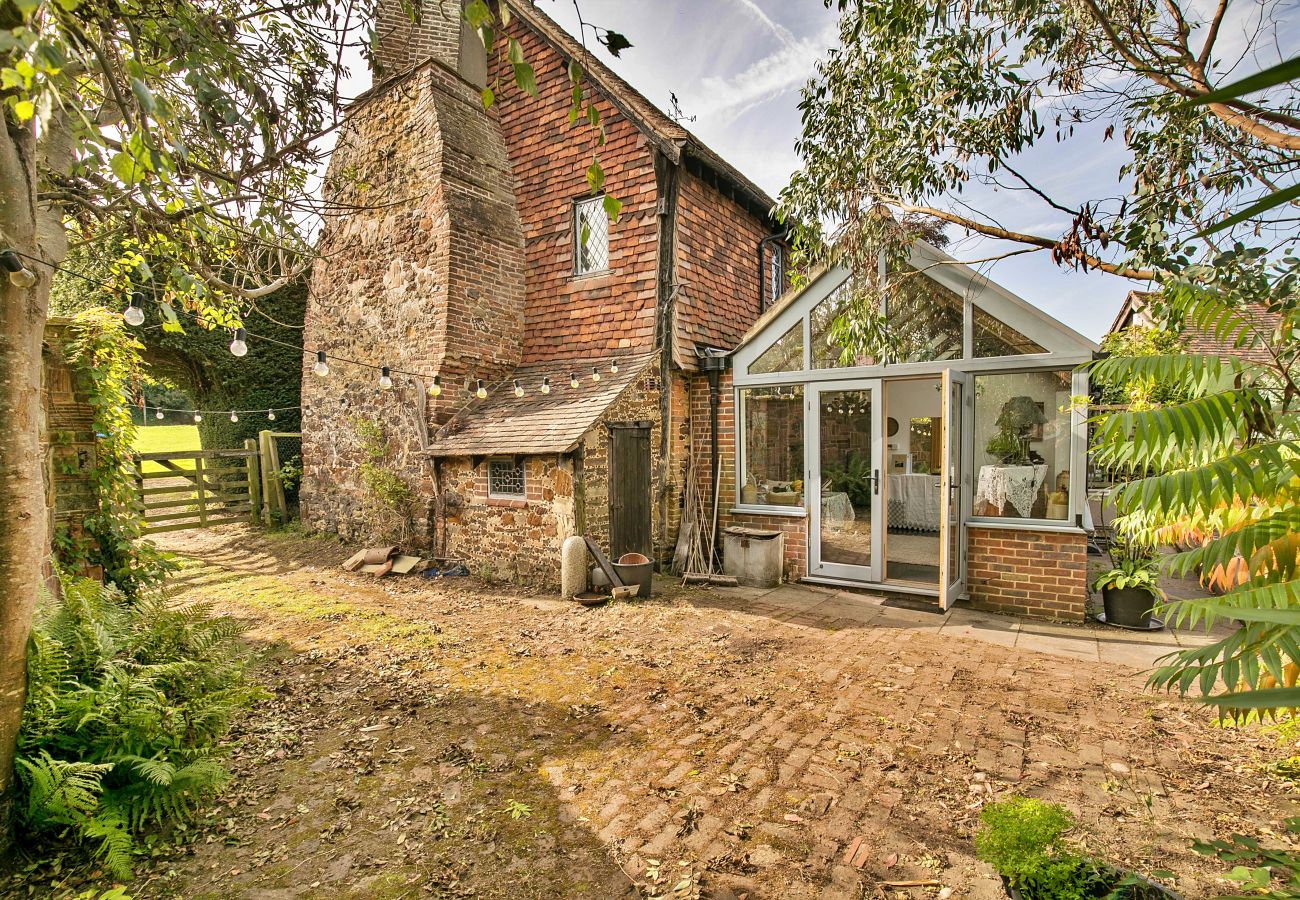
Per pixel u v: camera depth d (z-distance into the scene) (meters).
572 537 7.02
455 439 8.34
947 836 2.86
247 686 3.93
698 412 8.78
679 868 2.71
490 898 2.57
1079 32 3.94
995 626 6.01
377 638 5.81
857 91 4.86
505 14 2.02
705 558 8.39
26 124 2.49
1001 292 6.30
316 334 11.30
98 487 5.86
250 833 3.01
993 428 6.56
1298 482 2.13
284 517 12.41
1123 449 2.67
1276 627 1.71
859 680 4.65
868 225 5.18
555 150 9.45
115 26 2.94
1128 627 5.88
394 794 3.31
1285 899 1.55
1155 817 2.93
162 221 3.52
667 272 8.35
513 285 9.73
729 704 4.29
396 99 9.54
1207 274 3.35
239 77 3.45
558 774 3.47
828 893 2.53
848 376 7.30
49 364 5.57
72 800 2.66
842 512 7.57
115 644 3.49
